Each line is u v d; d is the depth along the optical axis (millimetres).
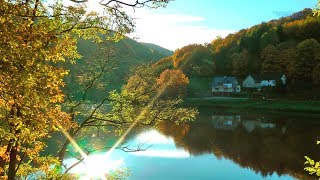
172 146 46625
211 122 72500
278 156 40812
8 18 7391
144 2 10203
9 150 9664
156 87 17359
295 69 124875
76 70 16141
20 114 8461
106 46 16266
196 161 38688
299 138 52594
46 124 9266
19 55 6965
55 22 10336
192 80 144125
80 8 10195
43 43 7836
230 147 46750
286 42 143500
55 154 25906
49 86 7812
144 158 38656
